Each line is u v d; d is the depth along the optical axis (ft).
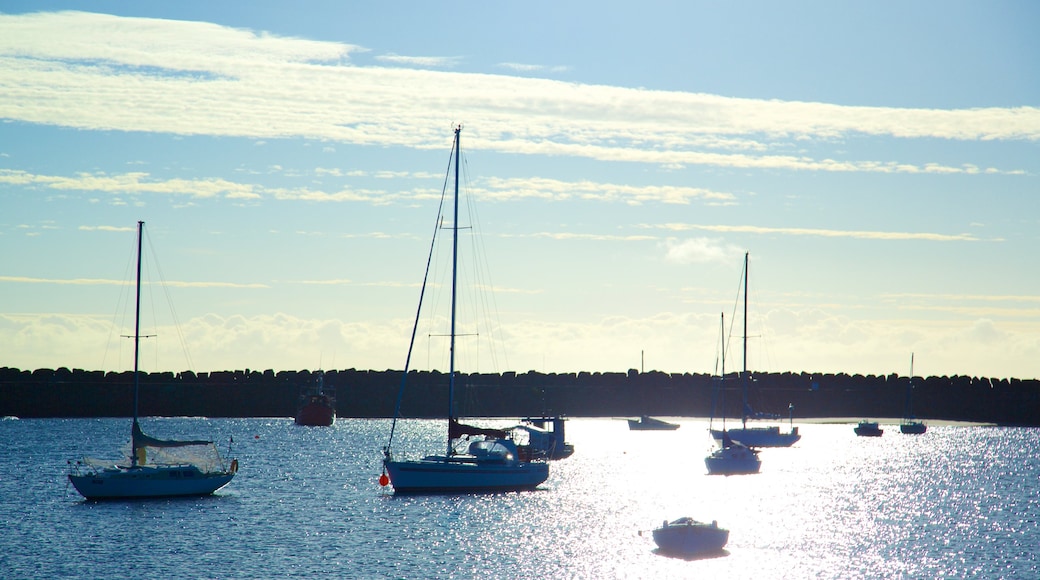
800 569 281.33
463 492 395.14
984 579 272.31
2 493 418.10
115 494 379.14
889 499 437.58
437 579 265.13
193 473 390.01
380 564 280.72
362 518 347.15
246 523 338.13
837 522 364.17
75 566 277.85
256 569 274.57
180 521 341.62
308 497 404.36
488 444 412.98
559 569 276.41
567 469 558.56
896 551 306.96
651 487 463.83
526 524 339.16
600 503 395.75
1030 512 396.57
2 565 278.67
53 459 596.29
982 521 370.53
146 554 291.58
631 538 318.65
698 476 524.11
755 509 396.57
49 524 333.62
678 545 296.51
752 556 296.71
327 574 269.44
